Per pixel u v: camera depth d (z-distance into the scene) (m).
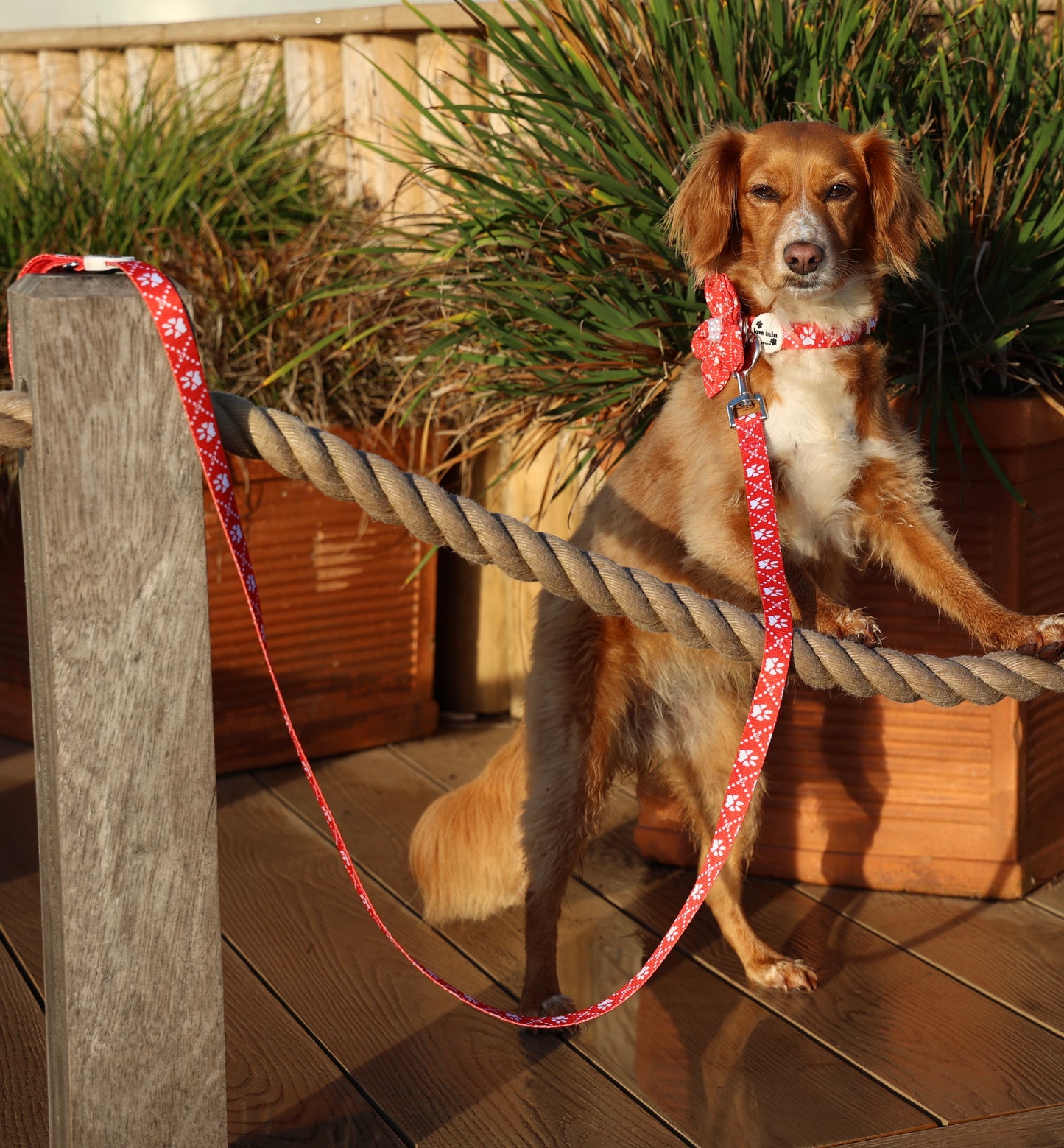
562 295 3.21
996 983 2.66
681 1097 2.25
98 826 1.66
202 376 1.58
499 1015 1.92
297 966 2.73
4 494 3.85
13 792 3.70
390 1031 2.47
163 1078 1.76
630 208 3.11
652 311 3.08
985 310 2.87
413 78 4.52
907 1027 2.49
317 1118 2.18
